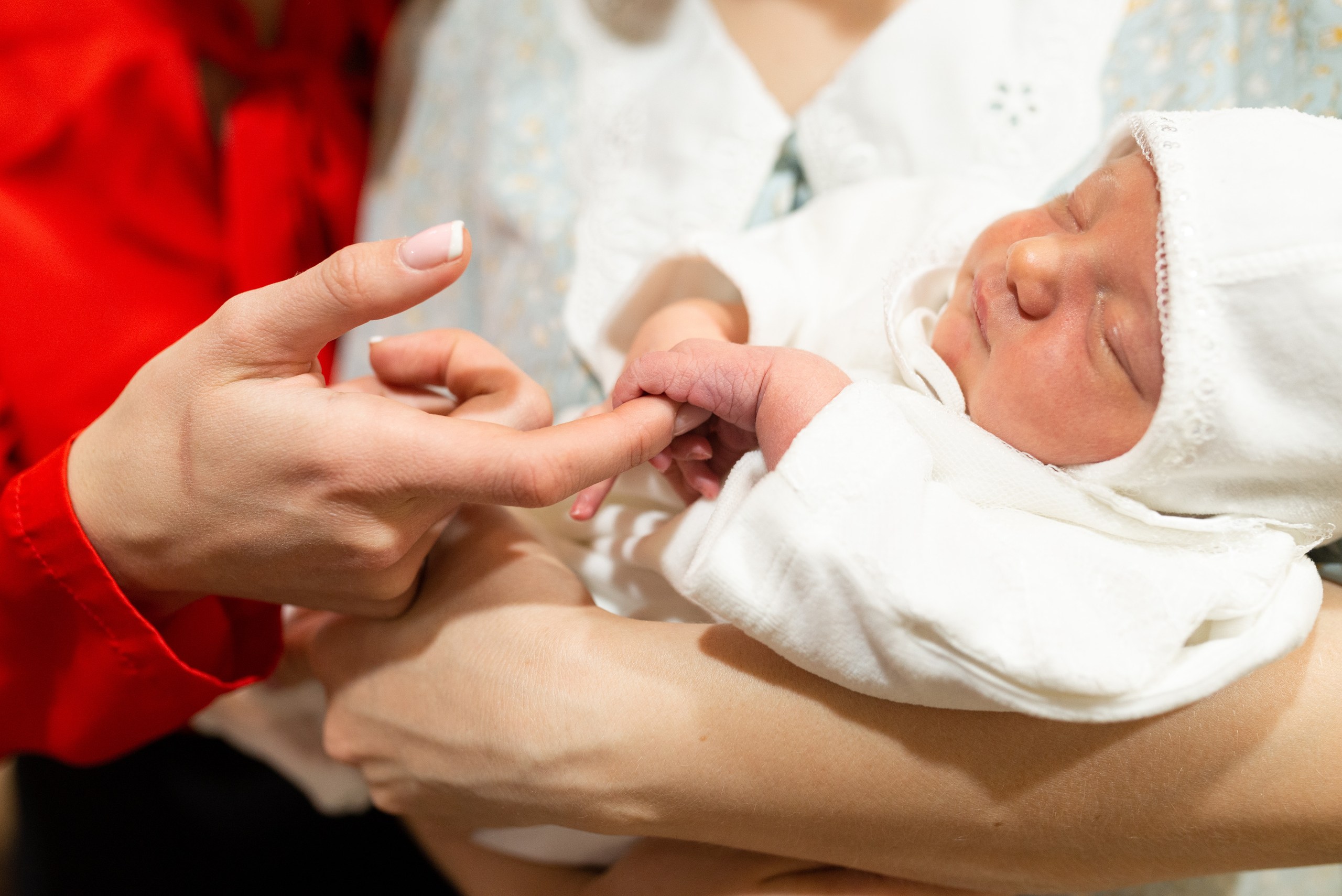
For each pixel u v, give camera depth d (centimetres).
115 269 94
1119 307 59
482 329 109
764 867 64
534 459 52
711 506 66
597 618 64
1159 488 60
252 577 61
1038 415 62
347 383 71
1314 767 53
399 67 121
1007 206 78
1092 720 50
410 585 64
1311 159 55
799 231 89
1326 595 62
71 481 60
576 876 78
